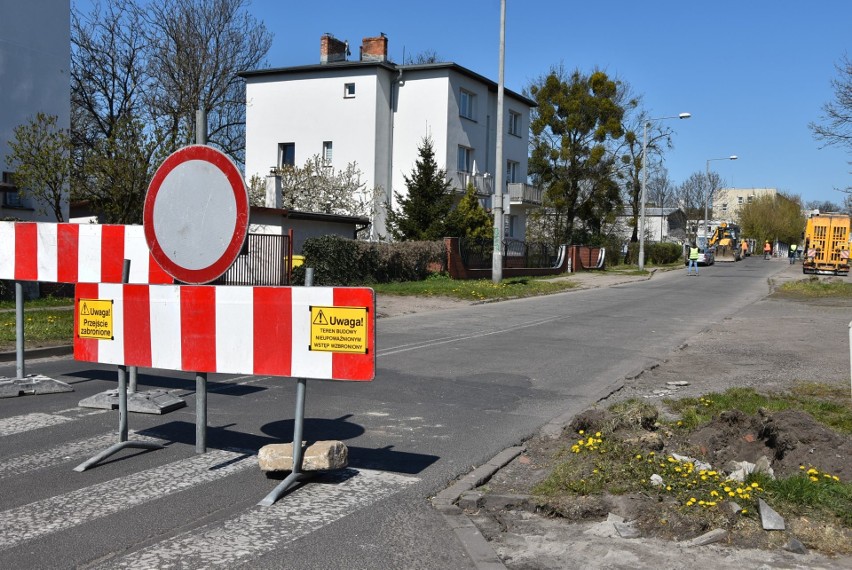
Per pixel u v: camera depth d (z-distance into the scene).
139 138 21.31
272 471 5.59
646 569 4.11
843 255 42.16
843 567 4.12
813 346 13.20
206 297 5.57
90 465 5.86
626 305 22.42
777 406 7.80
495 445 6.73
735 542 4.43
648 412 7.11
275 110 39.22
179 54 38.16
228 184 5.68
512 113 44.66
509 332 15.42
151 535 4.53
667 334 15.34
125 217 21.80
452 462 6.18
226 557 4.22
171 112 37.34
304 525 4.74
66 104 23.56
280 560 4.20
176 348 5.71
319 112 38.25
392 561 4.22
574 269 41.69
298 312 5.25
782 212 102.75
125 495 5.24
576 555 4.31
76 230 8.38
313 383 9.55
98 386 9.10
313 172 35.84
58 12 23.14
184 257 5.86
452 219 31.95
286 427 7.26
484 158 41.41
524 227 46.75
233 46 40.47
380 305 20.38
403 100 38.12
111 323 5.99
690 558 4.24
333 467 5.56
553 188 49.56
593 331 15.74
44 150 19.38
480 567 4.12
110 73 38.44
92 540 4.43
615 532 4.61
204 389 6.25
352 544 4.45
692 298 25.55
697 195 101.31
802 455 5.80
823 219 42.53
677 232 103.75
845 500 4.85
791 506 4.80
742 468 5.53
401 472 5.90
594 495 5.08
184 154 5.84
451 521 4.85
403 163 38.19
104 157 21.52
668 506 4.82
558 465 5.93
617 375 10.49
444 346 13.23
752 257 89.44
